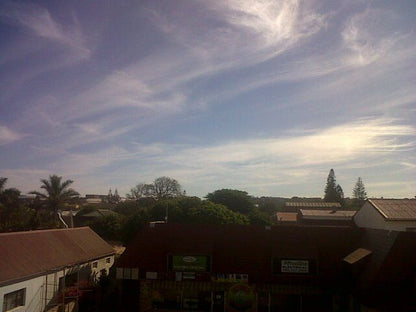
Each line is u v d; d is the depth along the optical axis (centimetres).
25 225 5916
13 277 2634
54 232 3822
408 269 2502
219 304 3108
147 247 3303
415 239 2569
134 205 9681
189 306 3123
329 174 12531
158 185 10744
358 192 12288
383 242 2739
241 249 3266
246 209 7394
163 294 3158
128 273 3194
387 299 2420
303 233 3344
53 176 6794
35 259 3062
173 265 3173
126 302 3186
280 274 3105
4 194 6512
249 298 3089
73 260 3500
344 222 5462
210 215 5469
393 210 3447
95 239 4422
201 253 3178
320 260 3158
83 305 3334
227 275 3128
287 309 3069
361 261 2805
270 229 3381
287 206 9556
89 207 9669
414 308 2323
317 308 3048
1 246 2923
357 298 2620
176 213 5678
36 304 2905
